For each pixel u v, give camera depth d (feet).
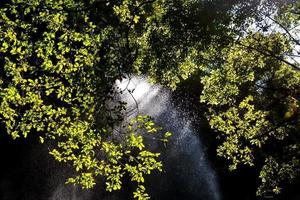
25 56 22.94
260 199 68.74
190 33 39.09
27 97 22.58
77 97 24.13
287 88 39.93
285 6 37.96
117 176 23.84
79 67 23.70
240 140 42.91
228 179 77.25
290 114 39.40
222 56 40.65
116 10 31.24
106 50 28.17
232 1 37.47
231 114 41.19
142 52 39.42
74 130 23.77
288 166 41.37
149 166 23.26
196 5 38.47
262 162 69.82
